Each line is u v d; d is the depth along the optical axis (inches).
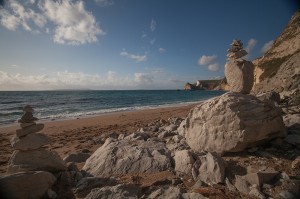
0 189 146.5
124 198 136.2
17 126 605.6
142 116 721.0
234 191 146.4
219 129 208.4
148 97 2477.9
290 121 278.1
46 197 158.4
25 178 150.5
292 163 169.0
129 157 208.7
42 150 185.5
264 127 198.1
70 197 157.2
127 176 184.4
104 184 169.6
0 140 430.0
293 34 1094.4
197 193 139.6
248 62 243.9
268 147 207.8
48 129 533.3
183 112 752.3
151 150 224.8
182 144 245.1
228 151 200.2
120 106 1282.0
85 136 434.6
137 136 314.5
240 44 245.1
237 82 241.4
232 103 207.5
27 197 150.2
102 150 232.5
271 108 213.5
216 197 140.2
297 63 799.7
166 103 1528.1
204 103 240.2
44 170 180.5
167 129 375.6
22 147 174.2
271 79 918.4
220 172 161.3
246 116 202.1
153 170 191.8
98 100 1840.6
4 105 1307.8
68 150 322.3
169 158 204.8
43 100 1777.8
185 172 181.5
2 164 264.2
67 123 622.2
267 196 137.0
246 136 192.7
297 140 208.2
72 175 189.9
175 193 142.1
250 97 219.1
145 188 159.3
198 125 233.3
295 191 138.9
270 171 157.9
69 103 1481.3
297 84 635.5
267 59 1175.0
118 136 393.1
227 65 252.4
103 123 606.5
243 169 171.8
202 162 179.2
